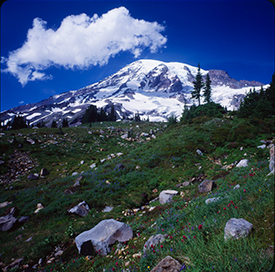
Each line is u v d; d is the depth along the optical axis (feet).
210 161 66.69
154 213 35.40
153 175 62.80
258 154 53.78
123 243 22.95
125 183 58.49
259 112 103.35
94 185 58.49
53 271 22.33
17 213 46.11
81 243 24.18
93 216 40.73
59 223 39.50
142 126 232.53
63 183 65.21
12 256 29.48
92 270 19.16
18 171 94.94
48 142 137.59
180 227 18.97
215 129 94.84
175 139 96.63
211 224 14.65
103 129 201.05
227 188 29.71
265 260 8.01
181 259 11.32
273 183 16.88
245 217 12.73
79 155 126.11
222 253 9.57
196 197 34.96
